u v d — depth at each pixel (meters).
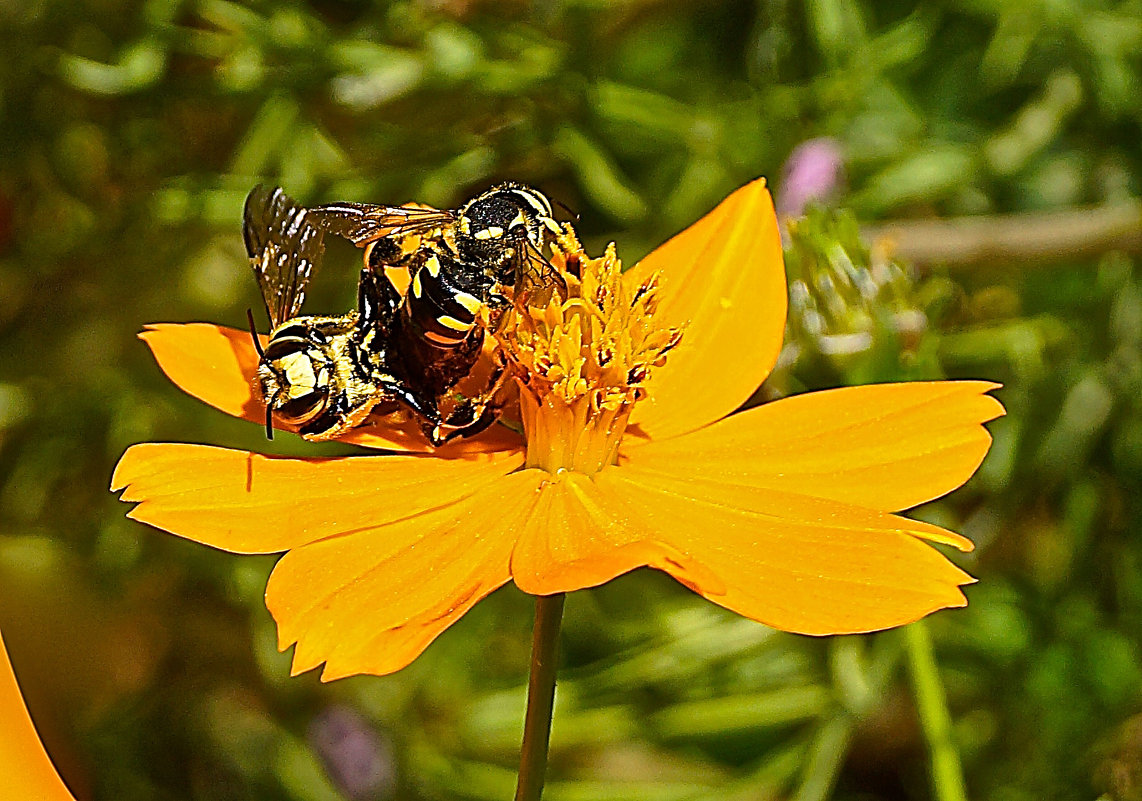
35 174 0.34
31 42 0.33
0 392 0.34
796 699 0.32
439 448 0.27
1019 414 0.34
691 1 0.34
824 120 0.34
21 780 0.23
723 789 0.32
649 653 0.33
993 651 0.34
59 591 0.34
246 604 0.34
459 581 0.25
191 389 0.27
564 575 0.25
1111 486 0.34
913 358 0.30
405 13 0.33
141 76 0.33
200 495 0.26
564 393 0.26
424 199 0.34
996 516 0.34
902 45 0.34
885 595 0.25
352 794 0.34
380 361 0.26
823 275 0.30
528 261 0.27
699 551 0.26
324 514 0.26
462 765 0.34
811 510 0.26
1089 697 0.34
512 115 0.34
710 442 0.27
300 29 0.33
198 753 0.34
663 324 0.28
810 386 0.30
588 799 0.33
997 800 0.34
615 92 0.34
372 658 0.24
